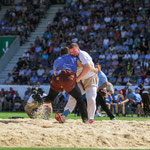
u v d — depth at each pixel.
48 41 59.84
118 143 12.58
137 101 36.19
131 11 59.16
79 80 17.05
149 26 55.34
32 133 13.21
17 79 56.06
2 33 66.81
